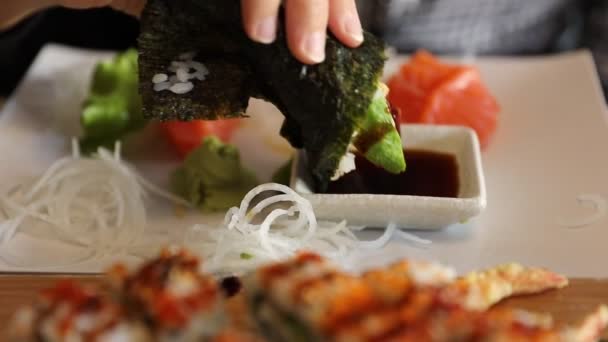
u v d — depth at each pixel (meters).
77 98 0.57
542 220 0.47
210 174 0.49
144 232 0.47
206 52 0.45
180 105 0.44
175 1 0.43
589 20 0.72
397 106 0.53
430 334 0.34
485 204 0.45
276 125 0.55
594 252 0.45
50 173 0.50
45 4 0.58
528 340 0.34
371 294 0.35
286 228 0.46
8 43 0.65
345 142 0.42
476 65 0.59
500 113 0.55
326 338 0.34
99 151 0.51
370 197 0.45
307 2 0.41
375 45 0.43
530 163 0.51
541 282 0.41
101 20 0.69
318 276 0.35
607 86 0.68
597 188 0.49
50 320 0.35
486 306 0.39
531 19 0.70
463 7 0.68
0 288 0.43
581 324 0.37
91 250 0.46
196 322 0.35
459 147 0.50
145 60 0.44
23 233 0.47
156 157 0.53
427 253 0.45
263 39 0.41
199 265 0.37
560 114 0.54
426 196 0.47
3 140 0.54
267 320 0.35
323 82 0.42
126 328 0.35
